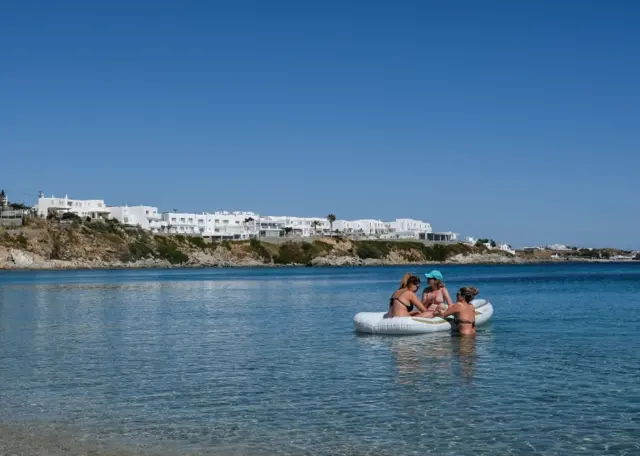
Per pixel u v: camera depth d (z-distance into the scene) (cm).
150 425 1117
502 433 1042
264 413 1182
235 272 14250
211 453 973
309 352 1883
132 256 18662
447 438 1021
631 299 4144
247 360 1761
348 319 2936
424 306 2403
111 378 1522
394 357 1752
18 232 17338
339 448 984
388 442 1006
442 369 1562
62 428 1105
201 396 1323
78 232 18388
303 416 1157
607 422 1095
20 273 13812
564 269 16412
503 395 1284
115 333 2445
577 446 978
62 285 7500
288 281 8606
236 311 3522
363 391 1340
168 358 1814
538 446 980
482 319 2481
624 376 1461
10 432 1085
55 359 1808
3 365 1711
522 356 1739
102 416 1177
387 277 10119
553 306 3553
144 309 3716
